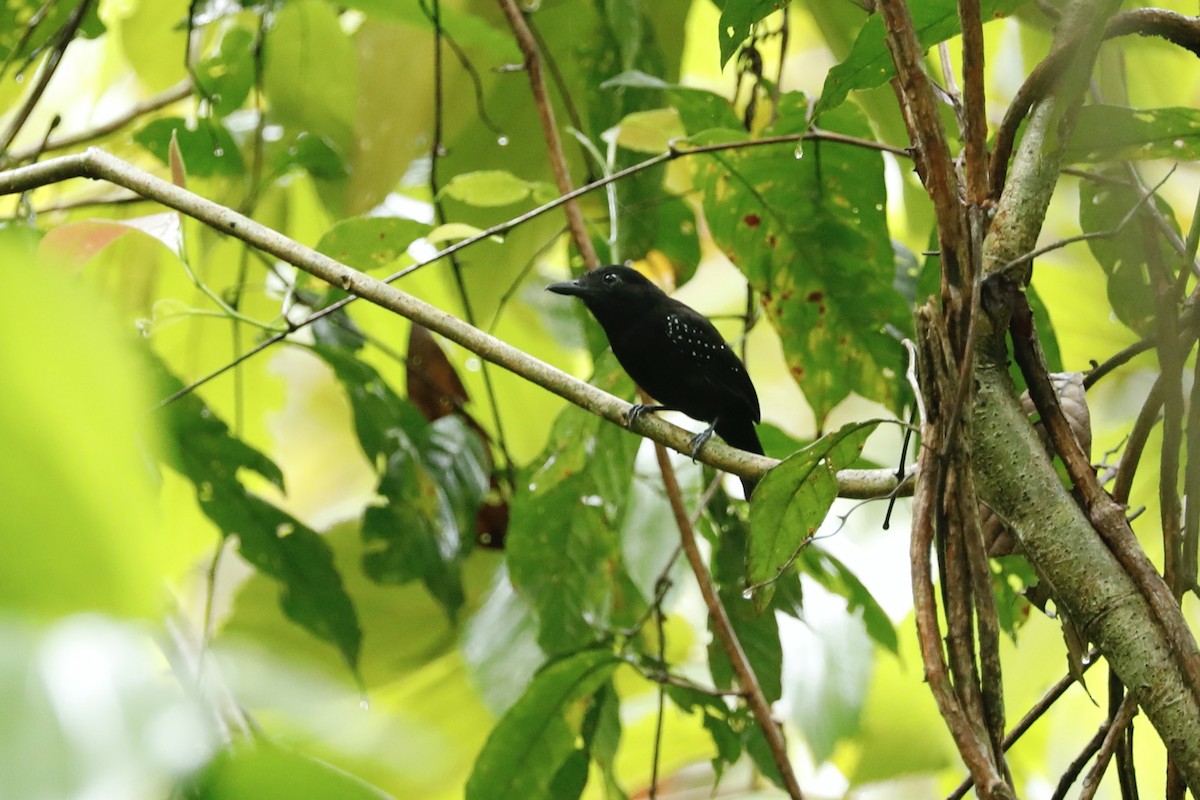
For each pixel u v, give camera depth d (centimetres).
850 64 618
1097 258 777
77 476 109
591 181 1040
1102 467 681
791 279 843
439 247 1087
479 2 1125
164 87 1172
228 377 1204
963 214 504
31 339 105
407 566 944
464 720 1127
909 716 1150
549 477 837
